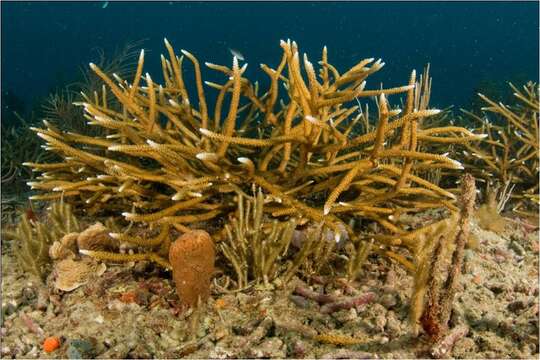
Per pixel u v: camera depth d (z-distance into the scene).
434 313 2.10
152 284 2.61
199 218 2.79
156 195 2.96
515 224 3.74
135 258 2.62
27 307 2.59
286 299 2.50
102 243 2.80
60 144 3.05
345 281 2.62
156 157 2.81
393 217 2.92
